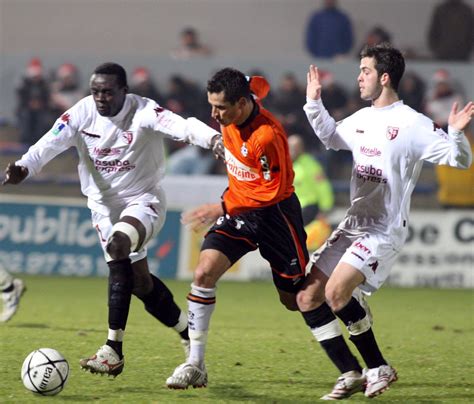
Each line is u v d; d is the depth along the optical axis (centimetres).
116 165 2441
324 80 6844
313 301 2241
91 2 8262
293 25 8238
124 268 2341
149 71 7238
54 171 6850
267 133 2152
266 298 5003
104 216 2498
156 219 2442
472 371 2619
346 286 2181
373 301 5012
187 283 5684
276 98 6994
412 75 6938
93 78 2366
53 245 5962
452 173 6456
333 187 6575
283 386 2328
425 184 6781
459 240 6075
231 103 2131
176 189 6200
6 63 7275
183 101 6806
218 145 2281
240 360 2717
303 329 3641
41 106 6925
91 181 2491
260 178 2188
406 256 6038
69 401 2077
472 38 7750
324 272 2267
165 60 7225
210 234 2255
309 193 5384
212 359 2720
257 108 2180
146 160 2455
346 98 6838
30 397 2112
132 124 2411
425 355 2925
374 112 2280
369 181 2262
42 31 8275
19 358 2622
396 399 2200
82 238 5962
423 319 4172
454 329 3756
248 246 2234
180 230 5994
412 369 2648
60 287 5247
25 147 6769
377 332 3572
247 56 8250
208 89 2144
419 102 6906
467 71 7219
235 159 2206
